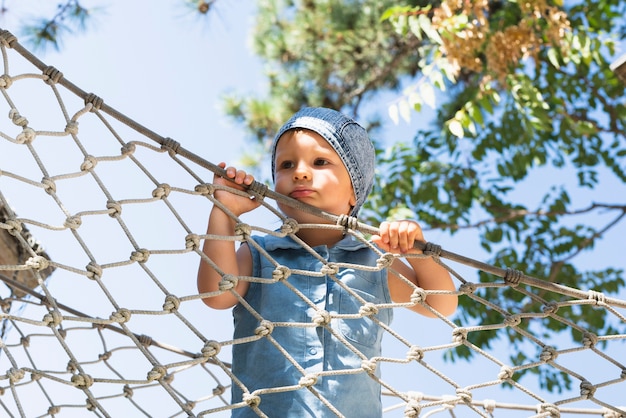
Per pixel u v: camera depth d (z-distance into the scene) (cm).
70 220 220
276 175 290
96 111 241
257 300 274
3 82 232
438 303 284
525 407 328
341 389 257
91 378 211
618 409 239
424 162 733
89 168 231
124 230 227
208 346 221
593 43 669
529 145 708
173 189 238
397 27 593
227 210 241
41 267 213
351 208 296
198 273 267
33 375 246
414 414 231
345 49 813
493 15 711
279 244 281
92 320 213
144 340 325
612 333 743
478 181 740
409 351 234
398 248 250
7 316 207
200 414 216
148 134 244
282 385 255
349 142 291
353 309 271
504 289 744
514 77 647
